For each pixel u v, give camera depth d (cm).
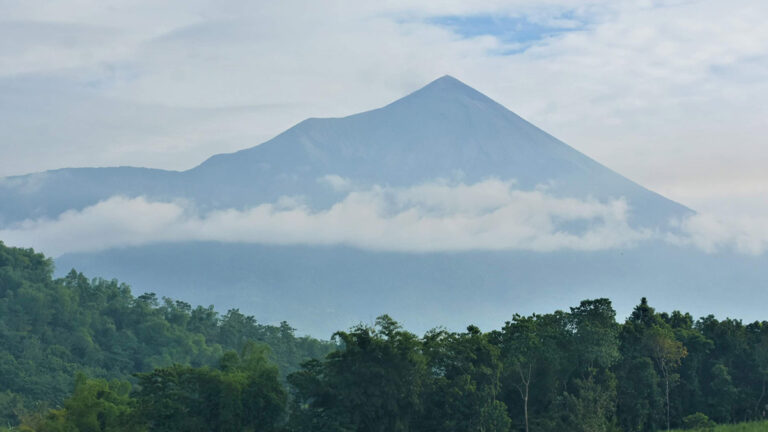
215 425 8362
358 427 8631
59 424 8688
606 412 9731
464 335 9256
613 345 9844
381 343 8575
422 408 8706
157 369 8631
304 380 8575
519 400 9675
